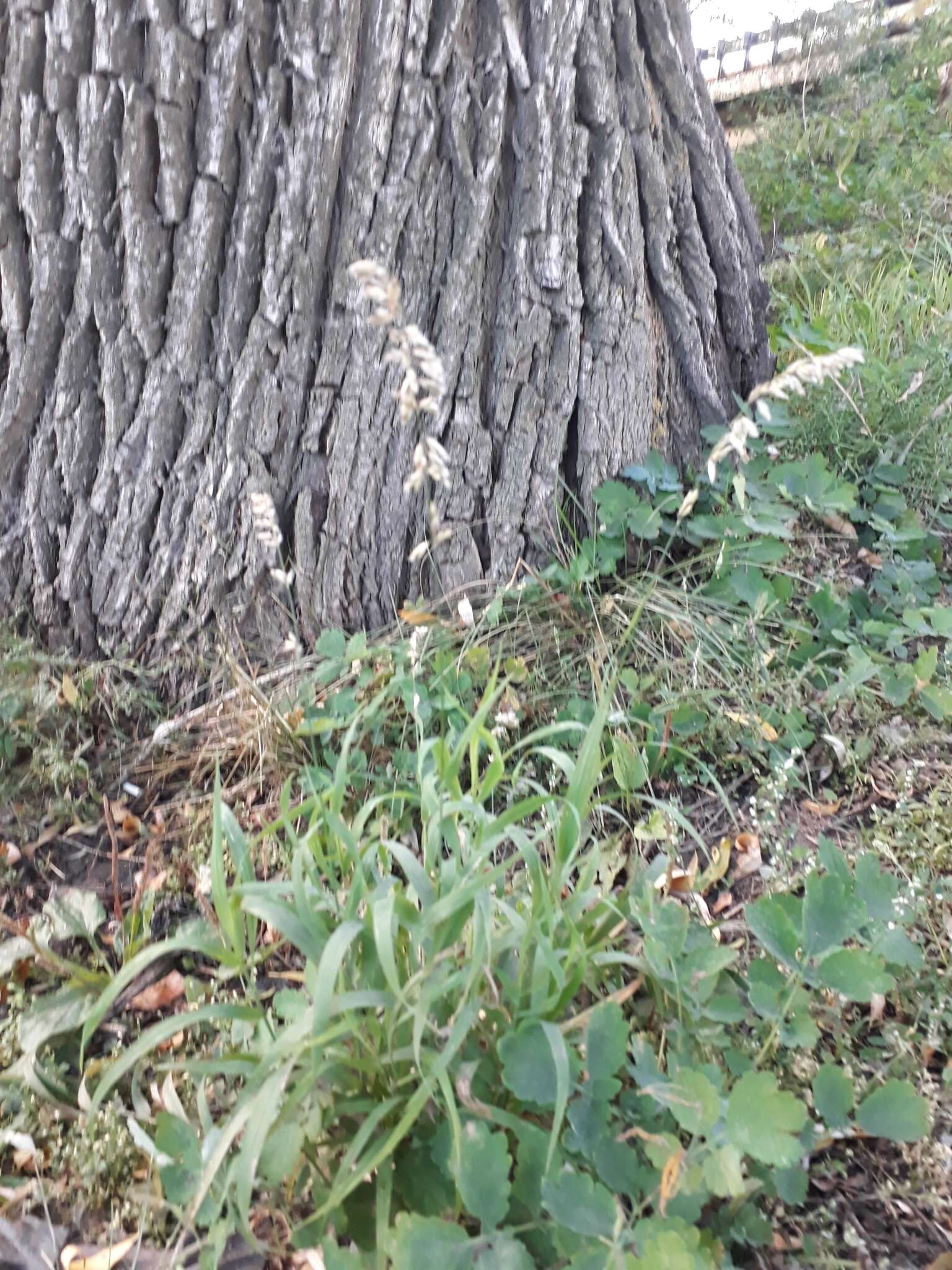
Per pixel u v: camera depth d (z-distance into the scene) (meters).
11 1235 1.51
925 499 3.05
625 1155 1.34
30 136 2.28
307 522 2.51
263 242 2.34
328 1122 1.38
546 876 1.74
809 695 2.43
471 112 2.37
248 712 2.40
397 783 2.21
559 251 2.47
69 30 2.20
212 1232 1.33
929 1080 1.62
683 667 2.43
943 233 4.46
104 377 2.45
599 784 2.24
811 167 5.48
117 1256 1.48
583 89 2.43
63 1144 1.62
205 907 2.02
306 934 1.42
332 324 2.40
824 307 3.70
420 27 2.25
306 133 2.27
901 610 2.63
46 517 2.58
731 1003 1.55
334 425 2.46
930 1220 1.46
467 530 2.57
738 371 3.03
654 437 2.77
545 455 2.58
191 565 2.55
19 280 2.40
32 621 2.66
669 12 2.64
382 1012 1.46
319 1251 1.45
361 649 2.37
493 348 2.51
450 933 1.47
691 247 2.78
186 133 2.28
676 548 2.77
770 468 2.87
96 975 1.85
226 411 2.45
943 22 6.62
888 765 2.28
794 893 1.99
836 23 6.50
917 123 5.83
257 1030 1.62
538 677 2.43
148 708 2.53
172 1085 1.59
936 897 1.85
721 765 2.32
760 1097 1.27
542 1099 1.35
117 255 2.36
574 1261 1.21
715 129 2.93
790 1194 1.38
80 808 2.33
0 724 2.34
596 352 2.58
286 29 2.23
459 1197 1.33
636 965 1.57
